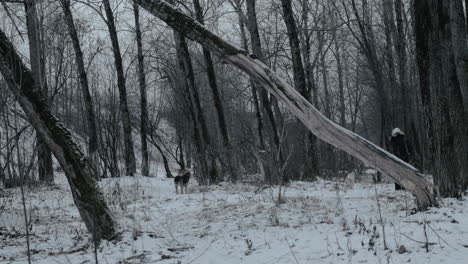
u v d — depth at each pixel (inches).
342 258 235.9
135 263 256.4
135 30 1105.4
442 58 438.9
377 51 1496.1
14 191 598.2
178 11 307.0
